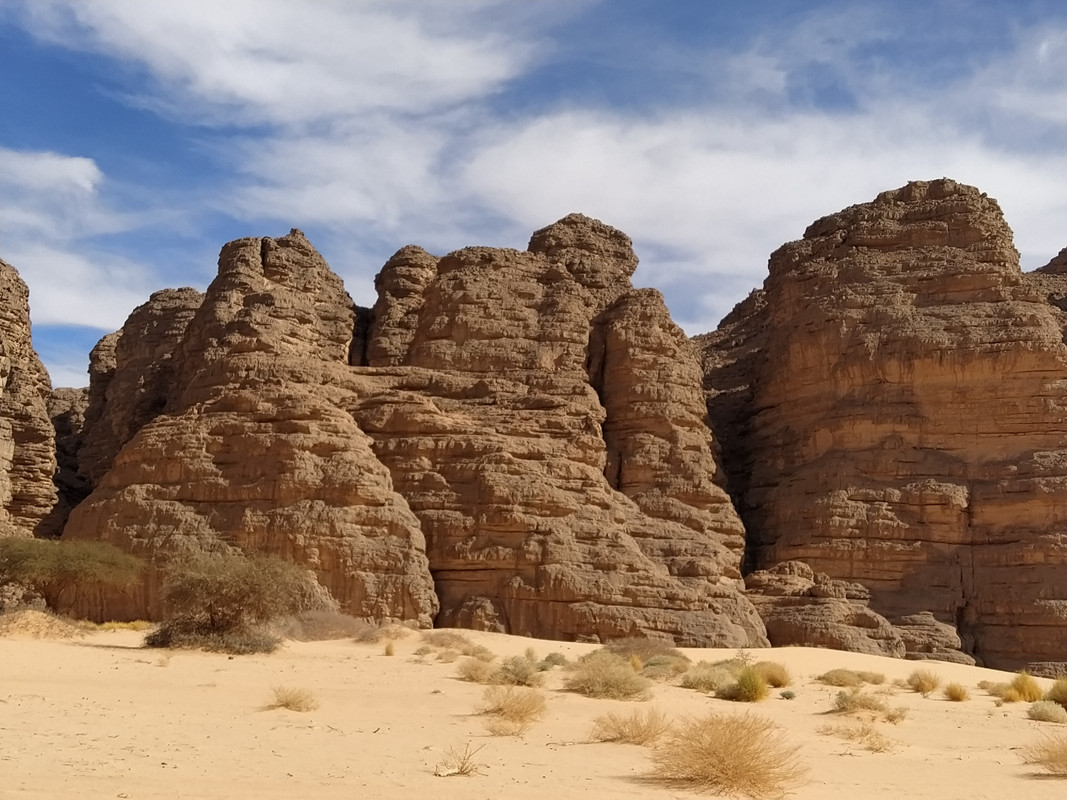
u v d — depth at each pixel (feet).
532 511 156.04
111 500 156.76
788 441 189.78
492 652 122.21
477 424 169.89
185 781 38.24
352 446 157.58
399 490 161.27
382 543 149.79
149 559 148.05
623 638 145.79
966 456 173.27
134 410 207.41
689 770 43.98
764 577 167.22
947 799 43.24
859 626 157.48
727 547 170.60
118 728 50.60
